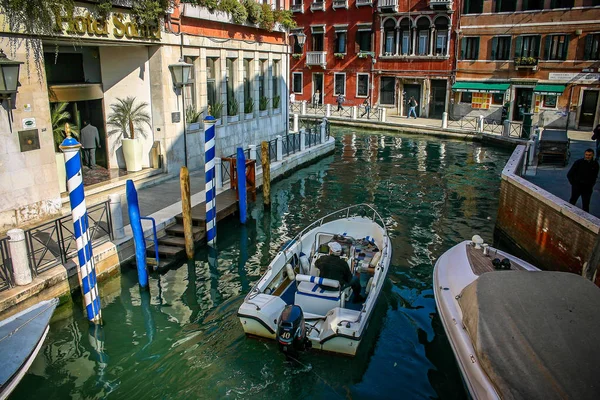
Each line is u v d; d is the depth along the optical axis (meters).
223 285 9.19
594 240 7.91
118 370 6.67
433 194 15.80
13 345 6.32
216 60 16.44
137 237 8.70
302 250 9.43
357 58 34.84
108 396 6.18
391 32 33.16
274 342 7.11
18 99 9.45
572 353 4.96
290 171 18.17
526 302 5.66
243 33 17.86
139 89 13.84
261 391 6.22
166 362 6.81
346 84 35.78
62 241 8.19
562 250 8.96
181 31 14.24
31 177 9.84
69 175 7.10
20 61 9.39
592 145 20.97
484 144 25.23
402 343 7.44
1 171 9.27
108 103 14.12
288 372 6.57
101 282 8.93
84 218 7.33
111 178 12.94
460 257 8.29
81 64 13.58
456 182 17.41
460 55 30.66
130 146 13.50
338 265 7.82
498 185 17.05
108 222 9.34
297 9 36.66
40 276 7.70
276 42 20.59
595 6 25.77
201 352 7.02
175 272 9.66
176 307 8.35
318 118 32.50
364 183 17.11
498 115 30.05
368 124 30.33
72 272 8.16
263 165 13.52
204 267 9.95
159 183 13.70
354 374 6.64
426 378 6.65
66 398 6.14
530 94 28.64
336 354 6.76
